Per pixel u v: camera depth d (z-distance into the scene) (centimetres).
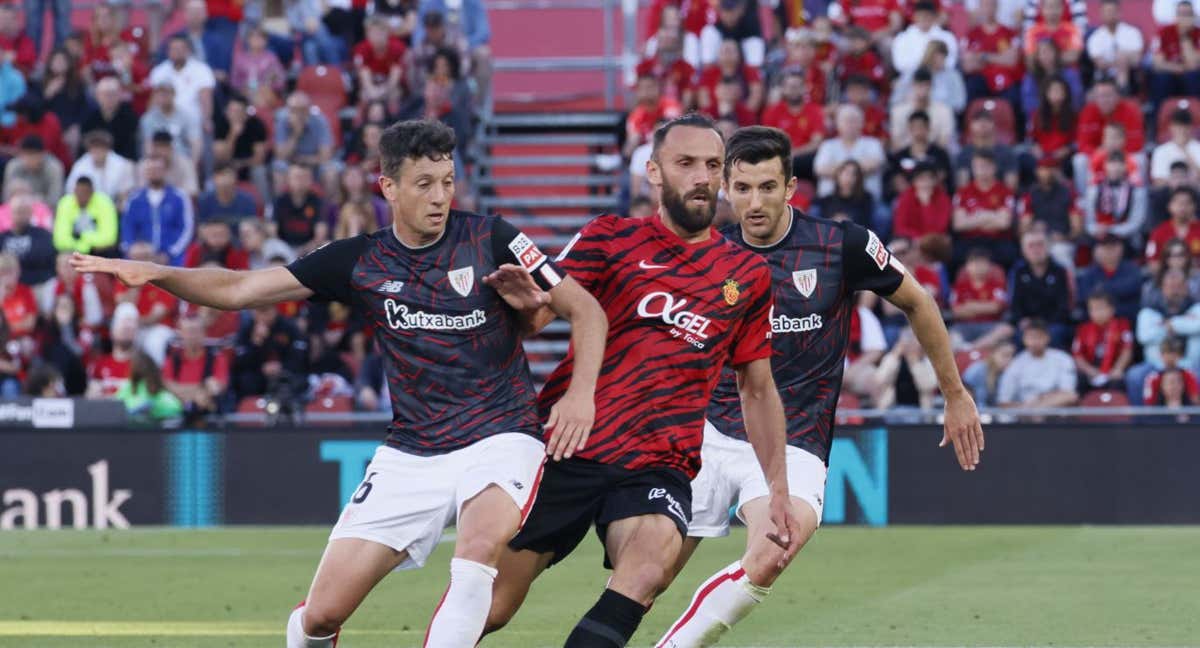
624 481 1845
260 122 5969
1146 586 3312
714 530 2188
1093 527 4538
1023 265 5106
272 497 4688
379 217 5697
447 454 1838
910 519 4594
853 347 4903
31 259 5338
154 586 3409
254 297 1862
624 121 6372
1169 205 5309
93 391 5047
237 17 6366
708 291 1866
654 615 2916
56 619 2933
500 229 1856
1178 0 6300
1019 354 4884
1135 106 5678
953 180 5597
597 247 1894
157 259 5406
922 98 5684
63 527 4688
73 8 6756
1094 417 4847
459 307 1841
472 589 1744
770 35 6894
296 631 1866
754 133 2105
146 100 6197
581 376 1788
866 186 5562
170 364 4962
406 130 1819
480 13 6506
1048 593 3209
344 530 1852
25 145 5644
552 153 6625
